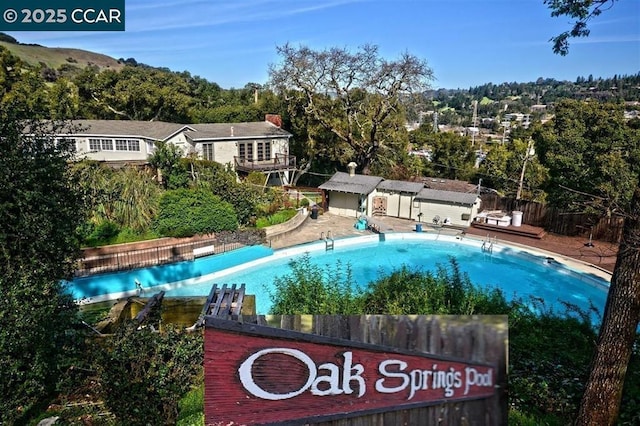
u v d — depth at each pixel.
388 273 17.69
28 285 6.81
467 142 40.69
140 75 46.22
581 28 6.90
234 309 8.46
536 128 30.55
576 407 5.93
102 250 16.12
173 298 11.49
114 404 6.43
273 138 33.28
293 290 9.05
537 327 8.39
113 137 30.69
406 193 26.75
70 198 8.33
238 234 19.25
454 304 8.43
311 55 32.56
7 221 7.30
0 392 6.08
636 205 5.03
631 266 4.92
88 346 7.53
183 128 30.53
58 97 35.38
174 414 6.56
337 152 36.09
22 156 7.48
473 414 2.70
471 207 24.92
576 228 23.30
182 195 18.45
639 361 6.67
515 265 19.75
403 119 33.94
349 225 24.84
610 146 24.19
